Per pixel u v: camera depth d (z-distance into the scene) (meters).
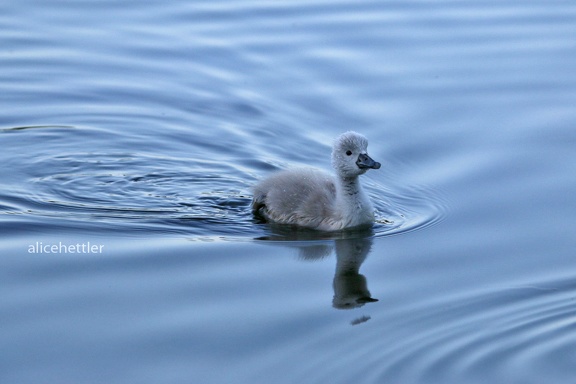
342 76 19.69
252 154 17.22
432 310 11.71
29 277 12.47
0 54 20.95
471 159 16.59
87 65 20.61
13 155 16.75
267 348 10.77
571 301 11.86
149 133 17.88
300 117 18.30
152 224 14.31
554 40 20.95
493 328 11.20
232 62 20.45
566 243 13.65
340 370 10.27
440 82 19.34
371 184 16.23
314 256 13.43
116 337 10.98
